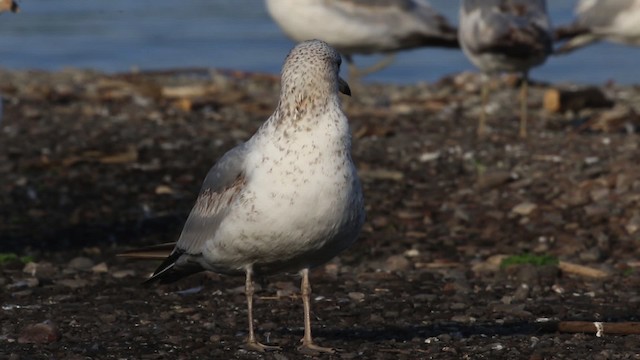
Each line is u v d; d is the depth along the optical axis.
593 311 10.79
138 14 42.31
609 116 20.47
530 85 25.09
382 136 19.92
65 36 37.00
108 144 19.39
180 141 19.67
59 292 11.61
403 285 11.91
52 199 16.20
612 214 14.79
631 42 21.70
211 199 9.22
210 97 23.36
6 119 21.31
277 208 8.65
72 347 9.55
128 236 14.49
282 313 10.82
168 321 10.50
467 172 17.50
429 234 14.39
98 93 23.81
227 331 10.14
